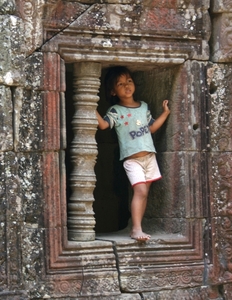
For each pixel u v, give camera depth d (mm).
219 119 6578
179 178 6527
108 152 7723
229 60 6582
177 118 6523
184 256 6422
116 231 7422
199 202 6477
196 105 6496
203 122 6516
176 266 6379
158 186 6723
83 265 6047
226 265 6562
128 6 6223
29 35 5910
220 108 6582
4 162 5785
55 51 5984
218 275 6516
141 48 6277
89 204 6223
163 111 6605
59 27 6004
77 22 6051
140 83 6949
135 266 6238
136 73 6977
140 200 6422
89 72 6195
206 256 6504
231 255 6590
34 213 5918
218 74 6586
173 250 6398
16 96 5848
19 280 5816
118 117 6516
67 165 7516
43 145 5926
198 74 6512
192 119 6477
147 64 6445
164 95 6660
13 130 5848
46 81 5945
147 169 6535
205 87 6539
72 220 6199
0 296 5711
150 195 6820
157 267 6309
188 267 6414
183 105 6488
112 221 7711
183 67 6484
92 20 6098
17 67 5797
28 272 5875
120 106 6582
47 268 5926
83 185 6172
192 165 6473
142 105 6645
